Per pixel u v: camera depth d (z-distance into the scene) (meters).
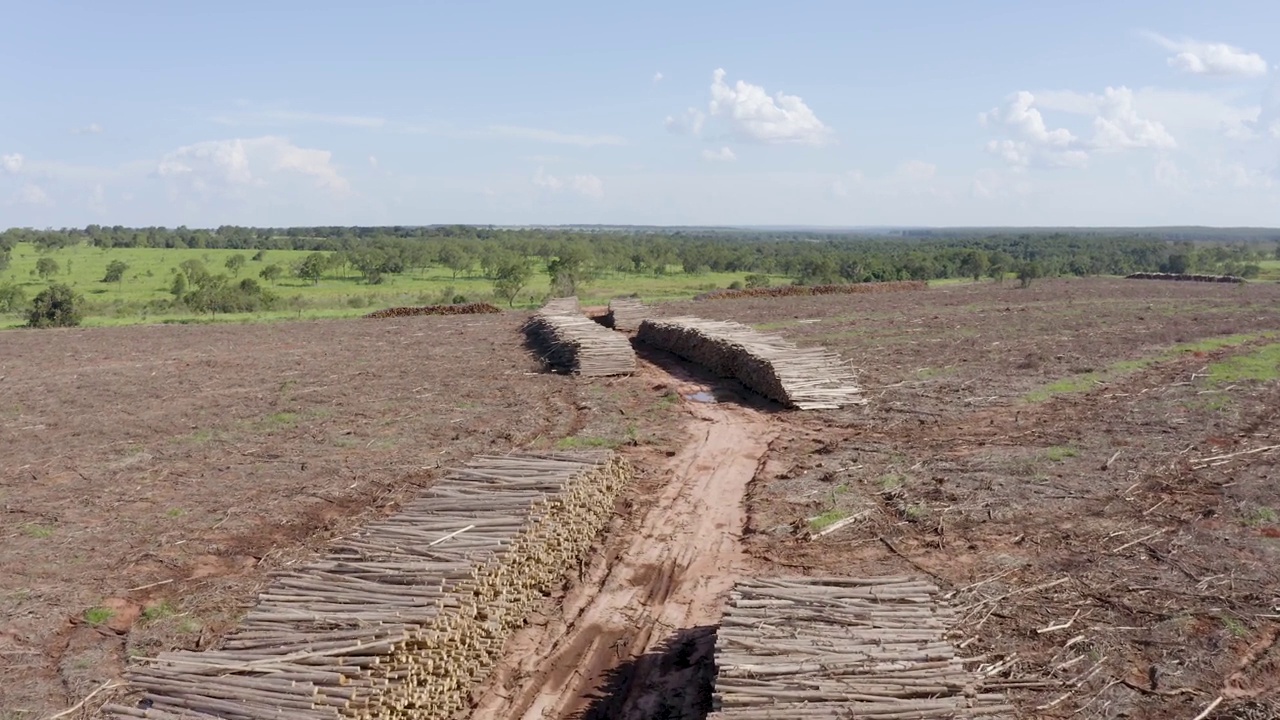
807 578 9.12
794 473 14.65
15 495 14.10
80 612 9.78
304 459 15.90
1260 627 8.91
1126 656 8.46
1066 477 13.89
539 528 10.32
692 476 14.78
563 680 8.72
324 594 8.52
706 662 8.80
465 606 8.40
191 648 8.98
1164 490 13.20
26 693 8.12
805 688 7.10
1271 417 17.48
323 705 6.99
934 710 6.86
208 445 17.06
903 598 8.57
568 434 17.31
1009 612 9.48
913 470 14.47
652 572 11.09
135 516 12.94
